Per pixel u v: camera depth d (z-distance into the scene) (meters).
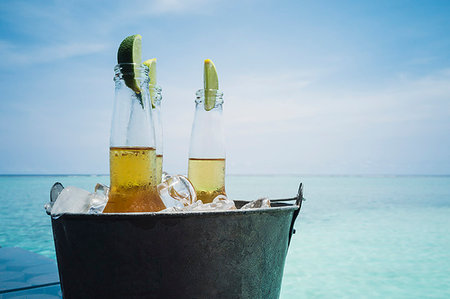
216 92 0.70
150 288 0.45
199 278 0.46
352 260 5.65
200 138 0.70
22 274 1.13
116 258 0.45
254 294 0.51
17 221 9.75
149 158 0.54
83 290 0.48
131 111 0.53
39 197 17.14
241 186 28.34
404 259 5.75
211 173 0.69
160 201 0.56
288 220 0.58
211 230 0.46
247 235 0.49
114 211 0.52
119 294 0.46
